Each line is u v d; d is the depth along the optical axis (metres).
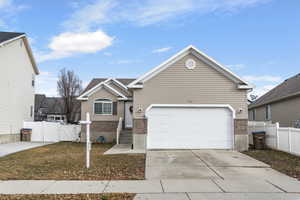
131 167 10.09
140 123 15.36
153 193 6.79
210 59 15.35
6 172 9.16
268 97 26.17
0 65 18.97
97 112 22.66
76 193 6.79
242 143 15.05
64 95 43.78
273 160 11.61
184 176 8.73
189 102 15.39
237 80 15.34
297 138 12.55
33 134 23.27
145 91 15.48
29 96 24.44
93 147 17.53
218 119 15.37
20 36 21.17
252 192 6.88
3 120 19.58
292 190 7.06
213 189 7.16
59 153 14.18
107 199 6.31
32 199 6.33
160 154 13.37
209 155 13.05
